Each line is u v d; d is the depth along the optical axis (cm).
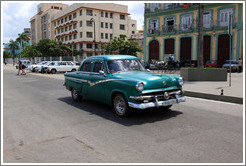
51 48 5200
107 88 613
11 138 443
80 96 801
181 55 3244
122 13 6419
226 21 2823
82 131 480
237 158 344
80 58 3950
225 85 1086
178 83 593
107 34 6212
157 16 3462
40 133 471
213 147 385
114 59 660
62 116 609
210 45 2988
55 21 7338
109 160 342
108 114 619
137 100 529
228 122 530
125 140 423
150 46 3606
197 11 3027
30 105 763
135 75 583
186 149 378
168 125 511
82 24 5781
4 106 750
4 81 1584
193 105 722
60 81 1591
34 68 2700
